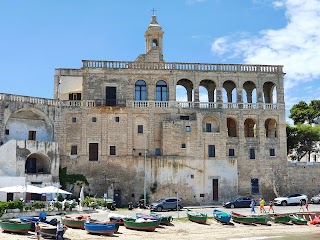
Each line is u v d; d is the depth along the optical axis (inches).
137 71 3230.8
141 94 3235.7
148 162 3075.8
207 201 3090.6
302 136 3759.8
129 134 3129.9
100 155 3085.6
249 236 2087.8
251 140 3257.9
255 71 3346.5
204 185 3107.8
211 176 3127.5
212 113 3216.0
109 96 3196.4
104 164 3073.3
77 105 3134.8
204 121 3230.8
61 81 3262.8
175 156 3097.9
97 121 3129.9
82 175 3043.8
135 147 3142.2
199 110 3228.3
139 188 3048.7
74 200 2603.3
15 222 1780.3
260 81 3351.4
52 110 3083.2
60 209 2322.8
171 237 1927.9
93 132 3110.2
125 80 3216.0
